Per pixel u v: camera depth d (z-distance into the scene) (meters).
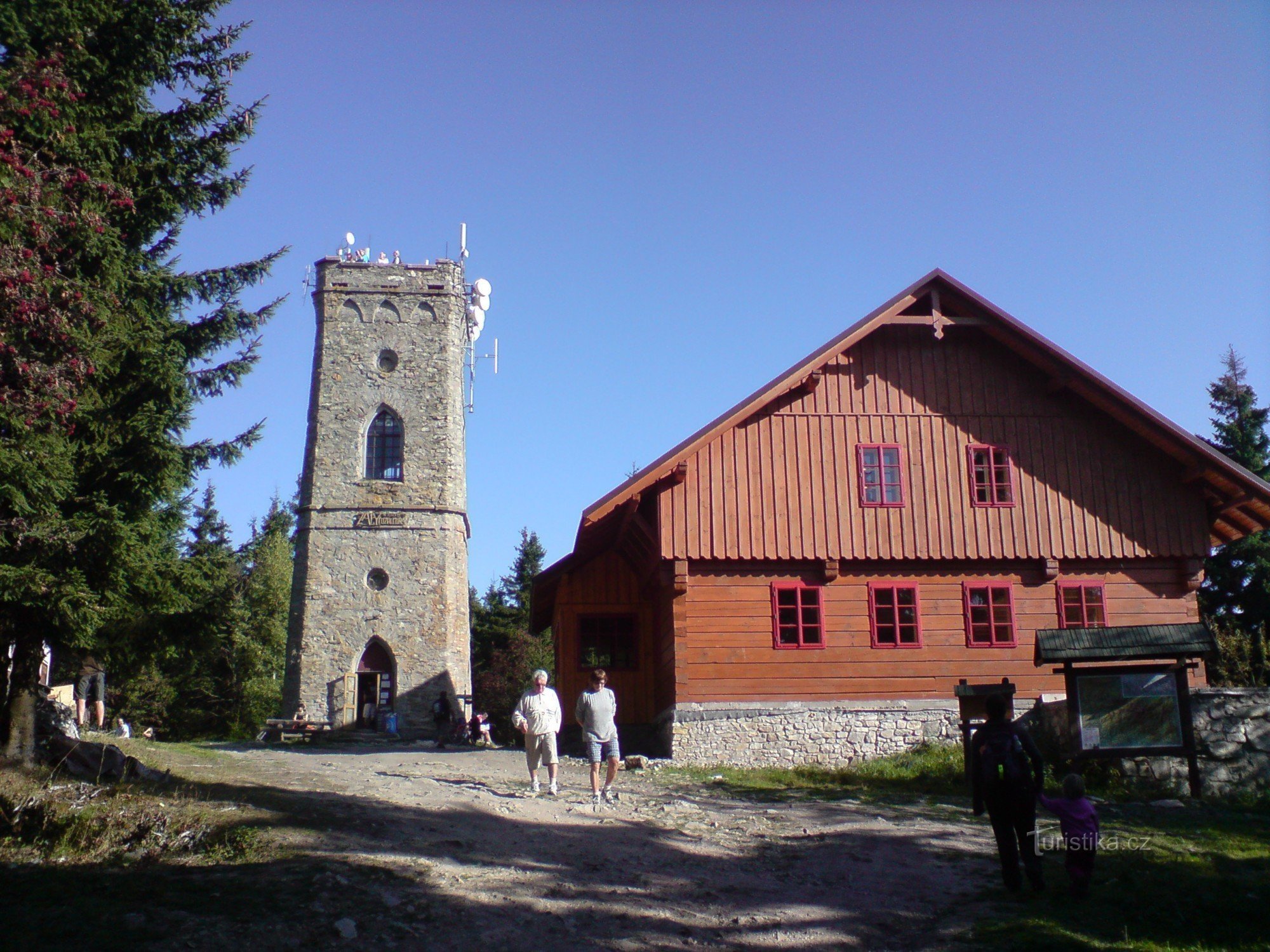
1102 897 10.21
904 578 22.28
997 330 22.66
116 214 14.07
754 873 11.23
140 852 10.20
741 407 21.84
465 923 9.06
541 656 57.34
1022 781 10.40
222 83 15.20
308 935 8.44
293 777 15.88
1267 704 16.12
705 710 21.27
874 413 22.70
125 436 13.51
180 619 14.77
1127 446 22.86
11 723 13.20
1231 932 9.34
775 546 21.88
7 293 11.03
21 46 12.56
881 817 14.27
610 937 9.05
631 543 25.14
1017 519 22.38
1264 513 23.19
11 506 11.94
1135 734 15.83
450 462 43.47
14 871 9.35
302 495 42.97
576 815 13.73
